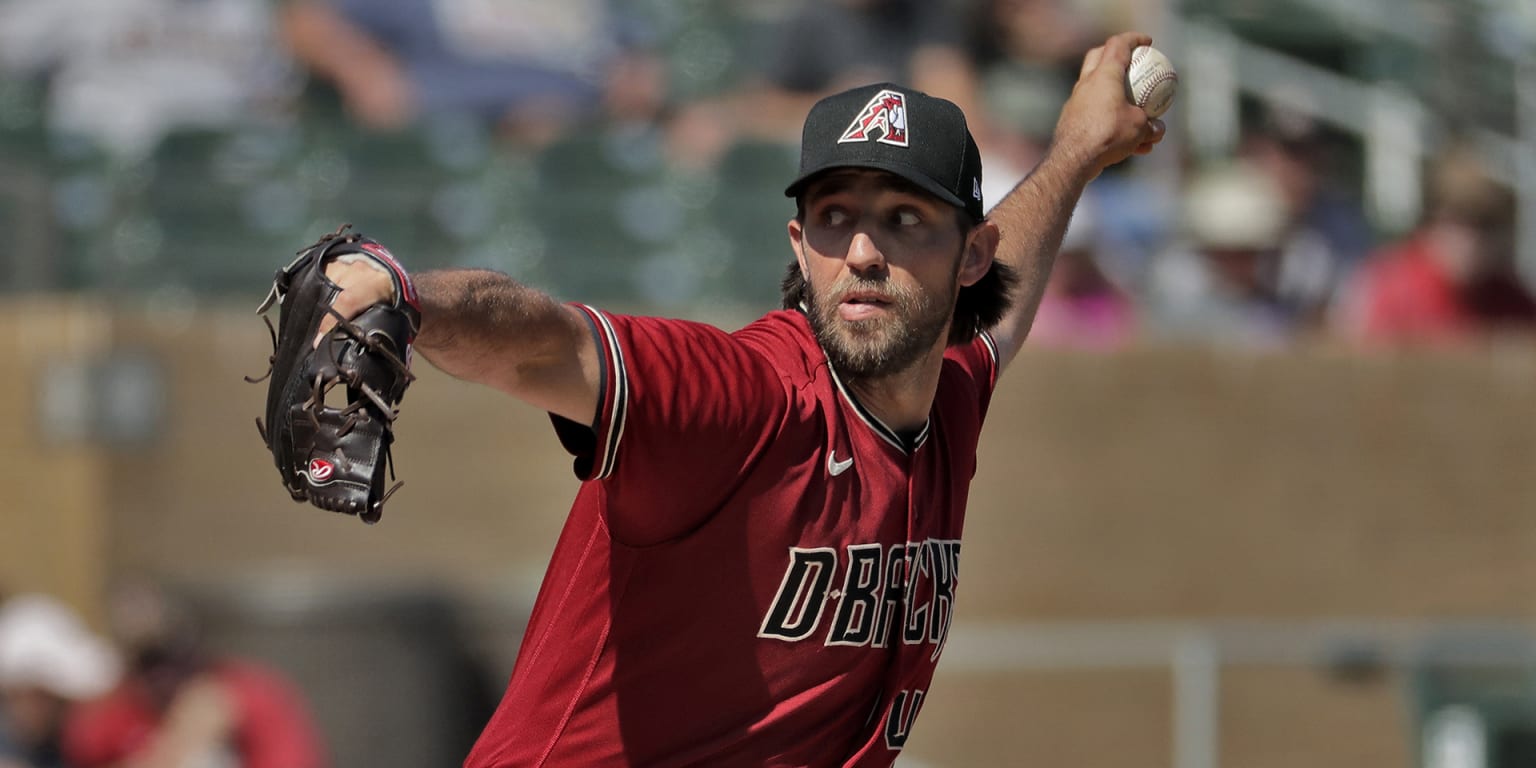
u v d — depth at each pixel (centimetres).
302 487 799
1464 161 3641
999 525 2864
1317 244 3444
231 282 2839
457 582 2461
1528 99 4212
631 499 906
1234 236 3312
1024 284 1277
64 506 2472
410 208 2984
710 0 3694
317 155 2994
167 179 2880
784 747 982
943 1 3338
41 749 2238
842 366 966
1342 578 3016
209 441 2530
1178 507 2950
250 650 2273
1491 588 3075
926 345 974
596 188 3077
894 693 1019
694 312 2825
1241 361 2994
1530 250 3597
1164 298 3195
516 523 2664
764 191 3136
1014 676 2425
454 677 2350
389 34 3228
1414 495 3056
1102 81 1359
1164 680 2389
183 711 2222
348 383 791
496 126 3247
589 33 3447
